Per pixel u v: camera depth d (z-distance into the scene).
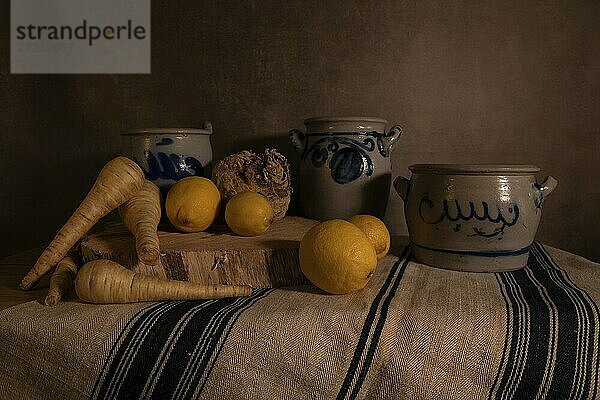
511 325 0.59
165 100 1.07
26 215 1.11
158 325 0.59
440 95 1.01
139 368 0.58
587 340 0.59
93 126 1.08
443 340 0.59
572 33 0.98
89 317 0.61
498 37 0.99
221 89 1.05
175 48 1.06
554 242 1.03
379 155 0.92
